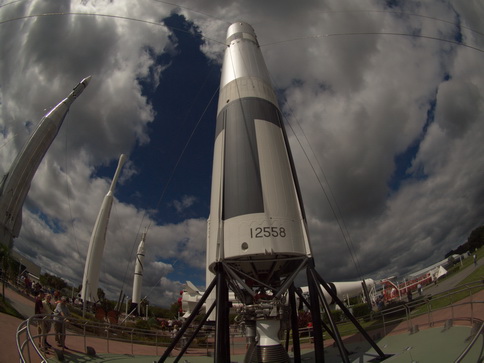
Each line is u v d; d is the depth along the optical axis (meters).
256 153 10.99
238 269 10.57
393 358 8.85
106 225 43.31
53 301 26.08
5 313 15.41
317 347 9.04
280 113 12.81
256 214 9.92
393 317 19.81
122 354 12.70
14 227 42.38
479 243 62.19
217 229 10.51
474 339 5.85
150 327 29.17
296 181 11.23
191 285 40.00
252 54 14.02
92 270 40.03
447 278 36.25
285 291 10.09
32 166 43.62
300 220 10.46
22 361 6.85
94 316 28.02
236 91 12.62
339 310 29.83
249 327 10.23
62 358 9.64
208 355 16.30
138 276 49.66
